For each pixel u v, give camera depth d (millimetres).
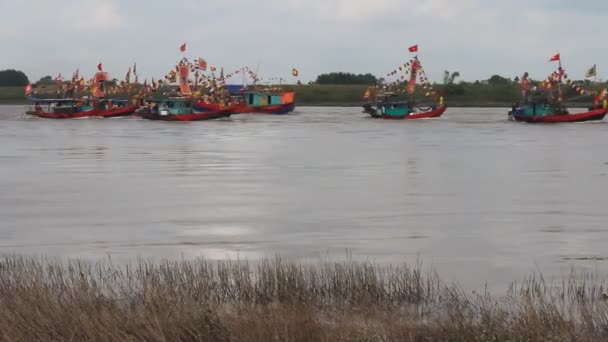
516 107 167750
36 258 29188
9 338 16625
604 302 21422
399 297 21688
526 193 48250
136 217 39094
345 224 36875
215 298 20953
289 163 70000
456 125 150625
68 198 46125
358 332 17656
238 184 53344
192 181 55188
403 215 39562
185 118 169875
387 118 178875
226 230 35375
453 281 25109
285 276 22578
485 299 22250
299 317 18391
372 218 38656
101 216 39438
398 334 17766
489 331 17625
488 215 39531
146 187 51500
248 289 21516
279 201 44719
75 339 16969
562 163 69938
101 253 30203
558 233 34312
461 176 58625
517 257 29188
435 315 20016
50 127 143500
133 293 21656
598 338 17578
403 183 53812
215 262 28297
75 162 70938
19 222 37719
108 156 77750
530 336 17297
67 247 31500
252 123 160375
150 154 80312
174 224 37000
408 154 80500
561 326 18078
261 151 84562
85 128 138875
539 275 26016
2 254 30062
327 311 19875
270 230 35281
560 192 48750
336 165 67938
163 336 16875
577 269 27016
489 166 67062
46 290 20391
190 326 17656
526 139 106625
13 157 76812
